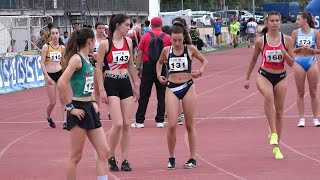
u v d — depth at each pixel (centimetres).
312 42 2031
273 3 13475
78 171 1520
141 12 7975
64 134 2144
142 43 2156
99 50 1459
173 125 1480
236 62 5506
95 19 6819
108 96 1469
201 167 1527
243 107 2658
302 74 2059
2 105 3106
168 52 1482
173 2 11750
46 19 5088
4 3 5375
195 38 4588
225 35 8769
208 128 2145
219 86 3578
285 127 2097
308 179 1367
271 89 1620
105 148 1218
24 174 1516
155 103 2898
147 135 2041
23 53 3991
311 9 2723
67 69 1182
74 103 1194
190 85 1483
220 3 12106
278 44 1605
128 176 1445
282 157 1605
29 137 2100
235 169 1493
